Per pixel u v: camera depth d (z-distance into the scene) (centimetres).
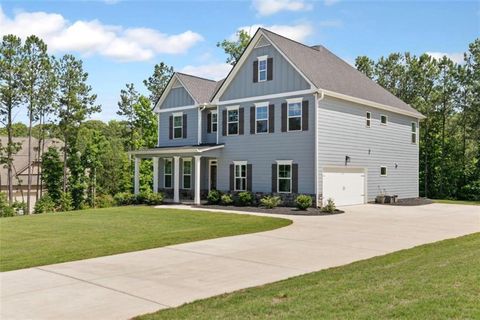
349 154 2508
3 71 3297
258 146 2541
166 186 3173
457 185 3788
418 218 1911
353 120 2545
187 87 3047
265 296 665
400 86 4288
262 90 2539
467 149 4094
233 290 741
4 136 4338
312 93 2303
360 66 4600
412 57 4262
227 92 2733
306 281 767
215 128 2906
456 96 3869
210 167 2886
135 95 5078
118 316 609
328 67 2722
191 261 998
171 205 2614
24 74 3347
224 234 1421
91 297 708
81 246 1207
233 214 2041
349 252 1103
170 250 1143
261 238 1340
